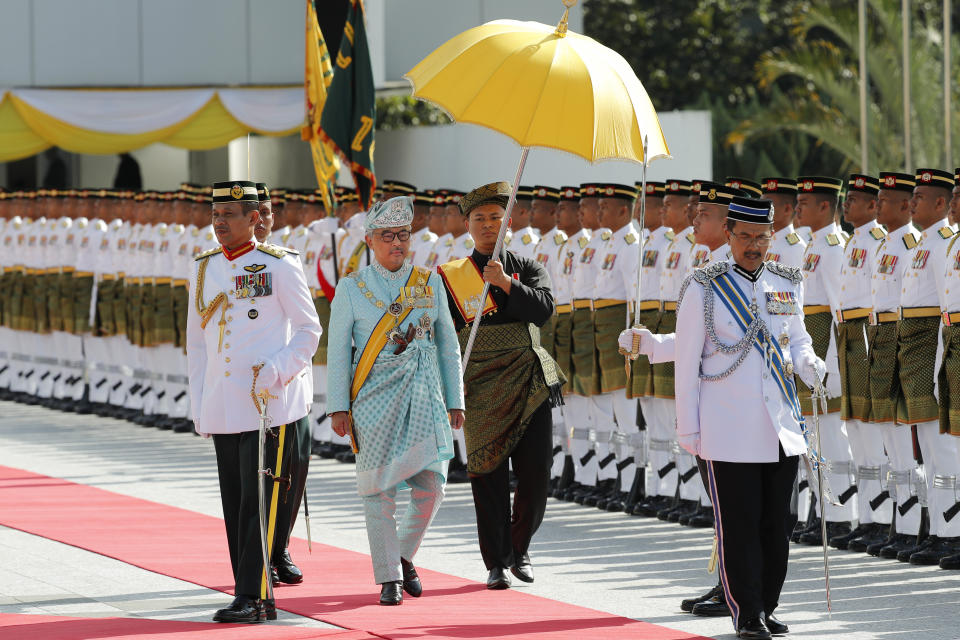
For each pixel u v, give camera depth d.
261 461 20.56
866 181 27.80
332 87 38.50
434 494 22.17
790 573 25.02
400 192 38.31
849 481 28.03
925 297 26.00
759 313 19.84
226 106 61.38
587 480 33.44
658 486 31.30
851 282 27.58
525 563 23.52
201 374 21.81
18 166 75.50
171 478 35.72
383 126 92.31
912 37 69.88
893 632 20.16
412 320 21.84
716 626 20.31
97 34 61.59
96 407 49.97
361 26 38.72
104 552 25.89
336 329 21.89
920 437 26.14
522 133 21.27
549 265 34.59
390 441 21.52
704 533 29.08
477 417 23.08
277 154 66.94
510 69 21.56
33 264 52.28
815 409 20.33
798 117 75.06
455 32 58.19
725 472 19.64
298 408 21.58
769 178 28.38
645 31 90.75
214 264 21.62
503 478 23.14
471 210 23.67
